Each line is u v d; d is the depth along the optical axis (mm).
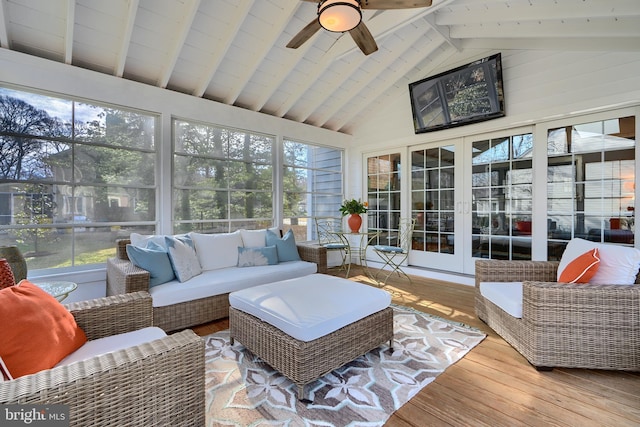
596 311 1894
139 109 3377
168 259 2764
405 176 5008
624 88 3033
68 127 3004
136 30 2990
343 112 5266
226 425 1475
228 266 3363
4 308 1069
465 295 3656
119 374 918
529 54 3645
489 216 4094
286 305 1973
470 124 4145
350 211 4457
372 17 3453
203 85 3703
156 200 3559
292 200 5039
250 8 3059
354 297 2135
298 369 1677
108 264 2908
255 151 4496
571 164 3428
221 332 2584
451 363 2061
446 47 4340
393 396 1706
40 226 2867
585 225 3336
